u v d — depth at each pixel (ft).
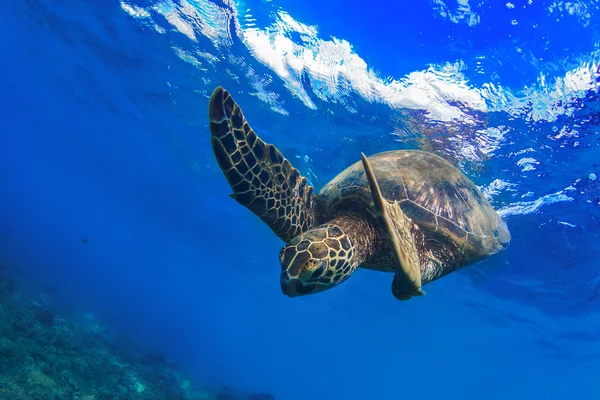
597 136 31.48
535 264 59.77
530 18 26.84
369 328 161.27
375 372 335.88
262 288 163.12
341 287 108.88
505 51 29.09
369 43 33.83
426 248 11.89
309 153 54.24
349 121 42.70
